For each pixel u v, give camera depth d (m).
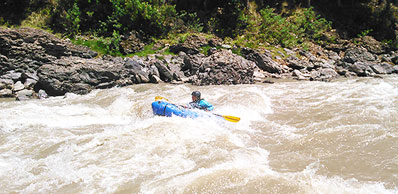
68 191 4.07
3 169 4.77
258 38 18.98
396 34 22.56
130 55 15.23
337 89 10.52
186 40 16.30
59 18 17.00
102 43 15.67
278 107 8.63
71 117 7.79
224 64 12.38
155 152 5.22
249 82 12.73
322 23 21.38
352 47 19.25
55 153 5.38
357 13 23.12
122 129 6.37
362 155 4.95
